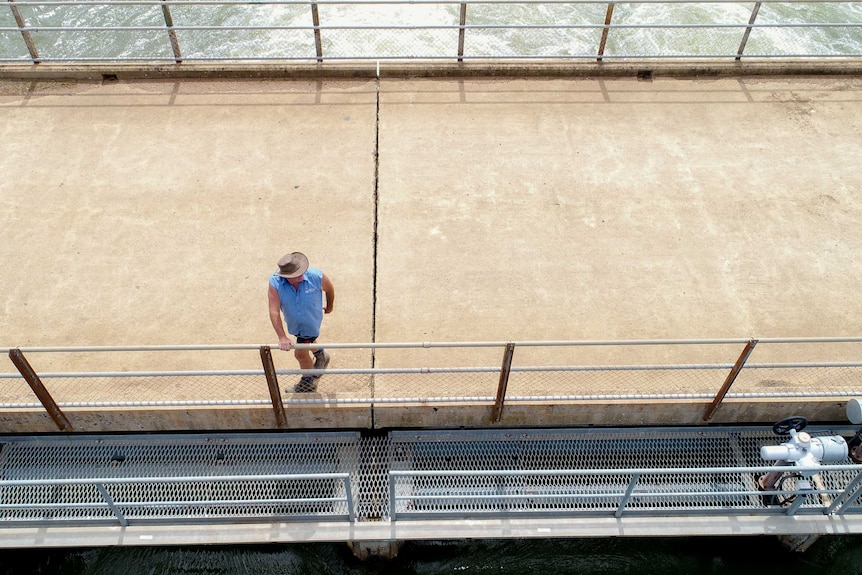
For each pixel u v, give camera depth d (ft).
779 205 23.67
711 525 17.74
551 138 25.95
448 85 28.30
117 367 18.60
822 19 43.37
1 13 42.88
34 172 24.11
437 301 20.43
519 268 21.42
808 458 16.94
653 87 28.50
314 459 19.04
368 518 18.10
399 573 19.24
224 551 19.27
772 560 19.60
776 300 20.76
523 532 17.56
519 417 18.58
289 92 27.73
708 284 21.13
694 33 42.11
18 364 15.88
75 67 27.78
